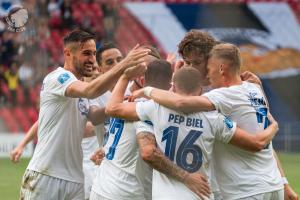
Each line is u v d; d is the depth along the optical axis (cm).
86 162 2070
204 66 1656
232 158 1560
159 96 1521
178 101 1502
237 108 1554
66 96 1717
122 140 1630
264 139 1548
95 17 5816
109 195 1641
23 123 5525
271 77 5847
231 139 1525
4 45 5550
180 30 5888
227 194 1568
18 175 4084
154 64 1617
